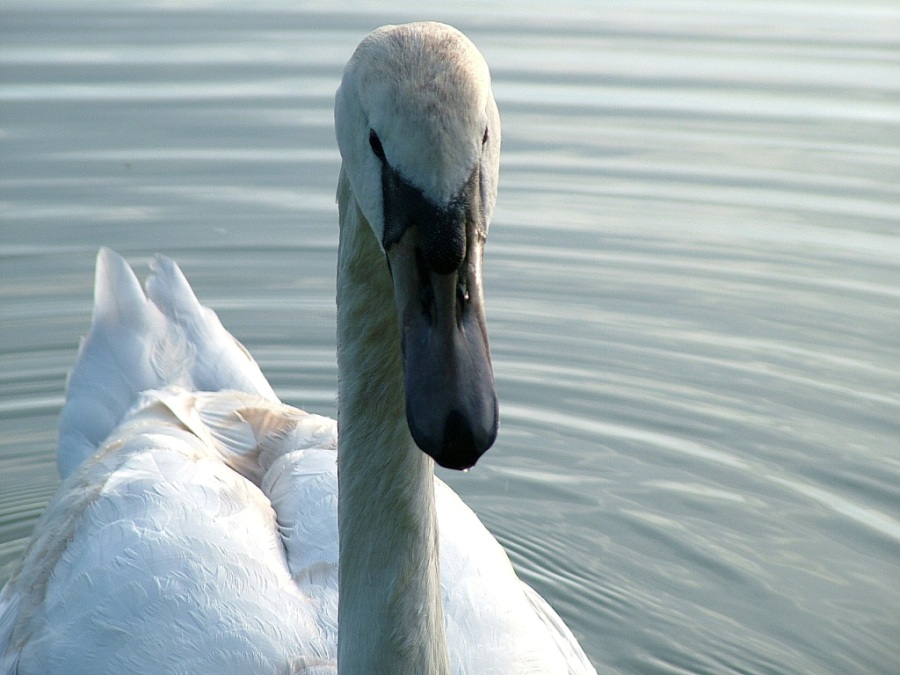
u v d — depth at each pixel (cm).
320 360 1058
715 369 1020
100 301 877
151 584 622
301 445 730
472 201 369
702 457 931
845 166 1301
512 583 679
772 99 1457
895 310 1082
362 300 461
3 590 748
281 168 1300
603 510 892
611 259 1161
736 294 1110
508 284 1131
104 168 1294
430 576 482
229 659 589
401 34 384
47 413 988
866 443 931
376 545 478
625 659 762
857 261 1148
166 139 1350
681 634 778
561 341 1060
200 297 1122
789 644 761
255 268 1160
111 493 680
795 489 893
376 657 480
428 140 363
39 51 1579
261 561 632
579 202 1249
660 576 829
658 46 1625
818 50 1608
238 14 1723
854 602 790
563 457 945
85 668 609
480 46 1608
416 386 370
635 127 1389
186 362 844
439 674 488
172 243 1181
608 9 1786
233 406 766
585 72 1534
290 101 1435
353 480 480
